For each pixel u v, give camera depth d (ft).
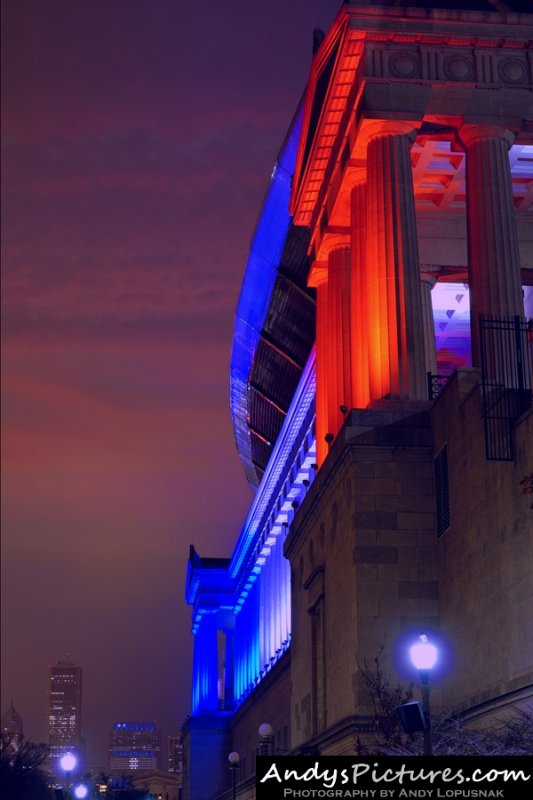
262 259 293.84
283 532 293.84
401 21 136.77
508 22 137.80
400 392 129.18
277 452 273.13
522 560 97.45
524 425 98.43
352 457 123.03
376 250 134.31
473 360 131.44
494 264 131.85
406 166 136.56
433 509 122.11
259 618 335.47
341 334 157.28
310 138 163.53
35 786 302.86
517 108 137.18
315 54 154.71
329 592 135.74
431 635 118.21
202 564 456.04
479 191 134.82
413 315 131.95
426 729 71.51
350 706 120.47
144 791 634.84
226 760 398.21
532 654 94.58
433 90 136.56
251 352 336.90
